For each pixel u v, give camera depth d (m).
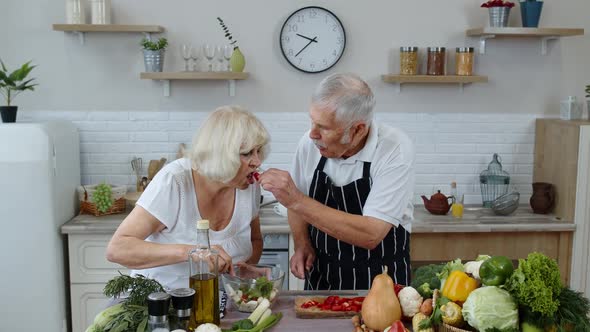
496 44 4.42
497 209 4.12
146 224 2.16
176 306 1.70
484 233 3.94
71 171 4.09
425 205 4.19
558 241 3.99
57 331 3.81
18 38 4.27
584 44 4.44
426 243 3.93
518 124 4.49
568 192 4.02
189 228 2.25
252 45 4.34
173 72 4.19
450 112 4.46
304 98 4.40
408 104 4.44
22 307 3.77
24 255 3.72
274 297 2.04
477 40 4.39
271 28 4.32
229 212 2.30
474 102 4.46
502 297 1.68
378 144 2.43
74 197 4.13
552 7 4.39
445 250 3.94
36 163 3.66
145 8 4.27
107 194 4.00
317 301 2.05
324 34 4.32
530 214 4.18
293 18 4.30
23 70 3.82
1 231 3.70
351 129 2.21
